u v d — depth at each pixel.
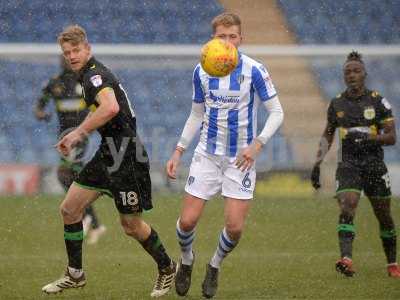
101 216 41.19
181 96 58.88
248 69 20.97
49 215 40.56
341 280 24.94
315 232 36.78
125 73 59.66
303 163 48.88
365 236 36.09
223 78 20.86
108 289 23.11
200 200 21.11
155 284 21.98
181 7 65.75
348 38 65.75
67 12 64.50
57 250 32.56
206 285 21.22
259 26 65.75
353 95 26.98
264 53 60.50
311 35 65.69
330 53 60.19
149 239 21.25
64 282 21.77
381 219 26.50
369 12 66.75
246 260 29.42
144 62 59.91
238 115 21.05
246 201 20.98
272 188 47.94
